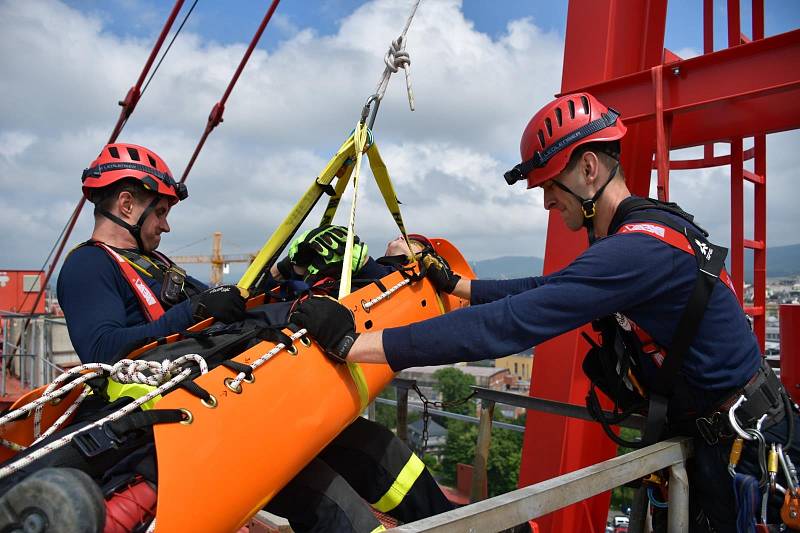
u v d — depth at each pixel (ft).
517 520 4.23
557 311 5.06
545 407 7.96
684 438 5.95
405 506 6.35
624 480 5.15
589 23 11.10
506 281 7.57
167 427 4.09
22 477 4.19
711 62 9.29
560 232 11.44
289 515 5.62
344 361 5.19
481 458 8.68
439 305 7.17
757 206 15.06
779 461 5.46
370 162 6.56
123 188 7.09
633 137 11.50
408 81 6.46
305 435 4.82
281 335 4.93
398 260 7.94
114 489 4.26
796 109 10.48
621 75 11.13
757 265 14.99
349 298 5.77
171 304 7.09
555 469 10.99
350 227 5.98
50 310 45.03
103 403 5.52
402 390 9.69
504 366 298.35
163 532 3.84
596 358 6.73
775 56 8.68
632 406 6.49
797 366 11.09
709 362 5.59
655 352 5.81
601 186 6.20
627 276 5.20
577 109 6.16
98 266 6.54
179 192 7.69
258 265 6.27
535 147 6.36
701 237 5.73
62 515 2.93
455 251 8.41
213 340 5.57
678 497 5.72
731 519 5.84
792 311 11.16
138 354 5.27
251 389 4.61
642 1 11.48
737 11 14.32
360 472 6.36
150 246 7.46
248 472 4.36
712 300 5.54
